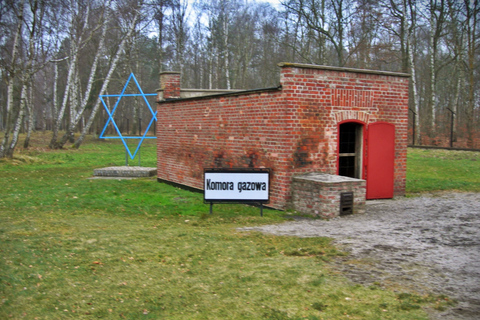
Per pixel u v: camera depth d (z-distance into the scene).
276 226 8.53
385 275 5.51
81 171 19.03
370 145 11.24
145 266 6.16
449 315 4.36
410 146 27.17
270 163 10.45
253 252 6.70
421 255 6.28
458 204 10.59
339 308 4.65
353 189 9.43
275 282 5.42
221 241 7.36
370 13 30.52
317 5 30.23
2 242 7.06
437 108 45.97
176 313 4.75
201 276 5.77
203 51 48.22
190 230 8.23
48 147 31.20
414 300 4.73
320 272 5.69
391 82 11.47
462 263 5.89
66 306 4.93
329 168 10.52
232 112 11.80
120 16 29.05
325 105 10.39
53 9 26.98
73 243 7.16
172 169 15.14
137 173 17.20
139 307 4.91
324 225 8.48
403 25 30.61
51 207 10.51
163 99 15.82
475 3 27.86
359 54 37.66
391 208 10.19
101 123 47.41
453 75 34.62
